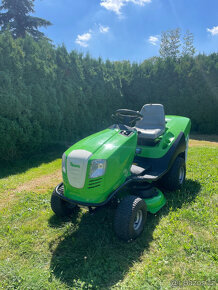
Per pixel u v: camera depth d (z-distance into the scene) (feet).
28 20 59.67
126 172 10.78
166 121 16.67
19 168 21.68
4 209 13.23
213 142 33.06
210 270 7.97
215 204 12.90
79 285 7.53
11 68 22.45
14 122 22.20
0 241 10.19
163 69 41.32
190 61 40.09
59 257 9.02
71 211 12.14
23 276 7.95
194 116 40.60
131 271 8.22
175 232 10.28
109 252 9.19
